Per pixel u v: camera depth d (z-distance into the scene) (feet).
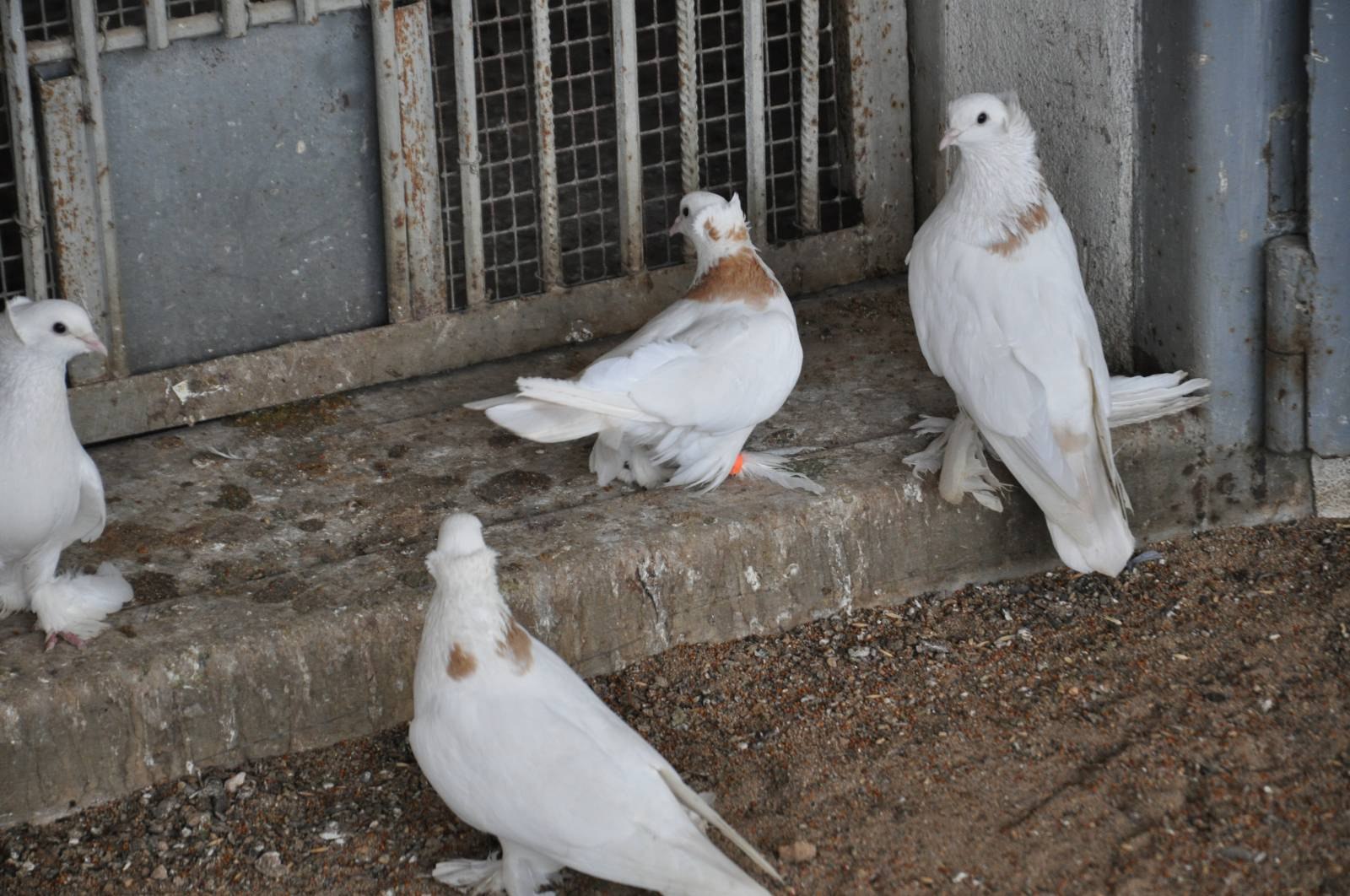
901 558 15.55
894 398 17.02
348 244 17.67
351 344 17.71
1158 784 13.00
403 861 12.70
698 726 14.07
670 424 14.33
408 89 17.07
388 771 13.61
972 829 12.66
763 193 18.98
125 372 16.88
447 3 24.70
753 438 16.33
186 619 13.61
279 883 12.52
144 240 16.75
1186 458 16.17
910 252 15.62
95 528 13.58
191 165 16.71
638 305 18.78
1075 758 13.39
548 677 12.01
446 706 11.74
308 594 13.96
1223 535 16.44
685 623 14.93
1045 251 14.84
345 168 17.39
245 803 13.26
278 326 17.65
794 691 14.49
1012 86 17.72
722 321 14.97
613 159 22.59
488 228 21.38
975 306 14.75
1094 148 16.75
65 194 16.11
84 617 13.46
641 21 25.76
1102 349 15.83
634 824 11.14
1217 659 14.52
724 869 10.91
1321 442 15.93
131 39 15.99
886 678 14.60
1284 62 14.93
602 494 15.53
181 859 12.75
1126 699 14.07
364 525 15.15
